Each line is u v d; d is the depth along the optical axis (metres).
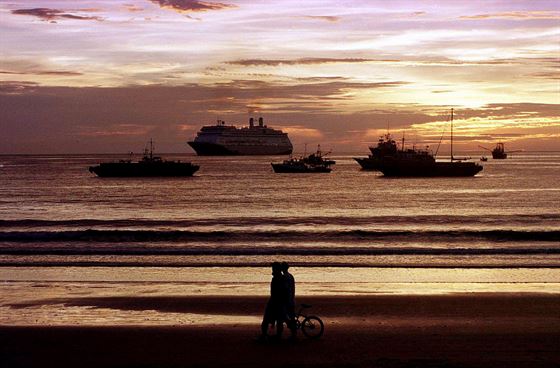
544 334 20.19
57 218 79.69
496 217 75.75
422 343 19.11
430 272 34.22
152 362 17.47
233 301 26.11
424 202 103.81
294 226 67.69
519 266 36.09
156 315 23.84
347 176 197.50
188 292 28.44
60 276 33.31
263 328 19.28
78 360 17.77
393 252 42.25
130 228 66.12
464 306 24.72
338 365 16.86
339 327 21.31
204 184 159.25
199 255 41.50
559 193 123.56
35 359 17.91
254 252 42.28
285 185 154.50
